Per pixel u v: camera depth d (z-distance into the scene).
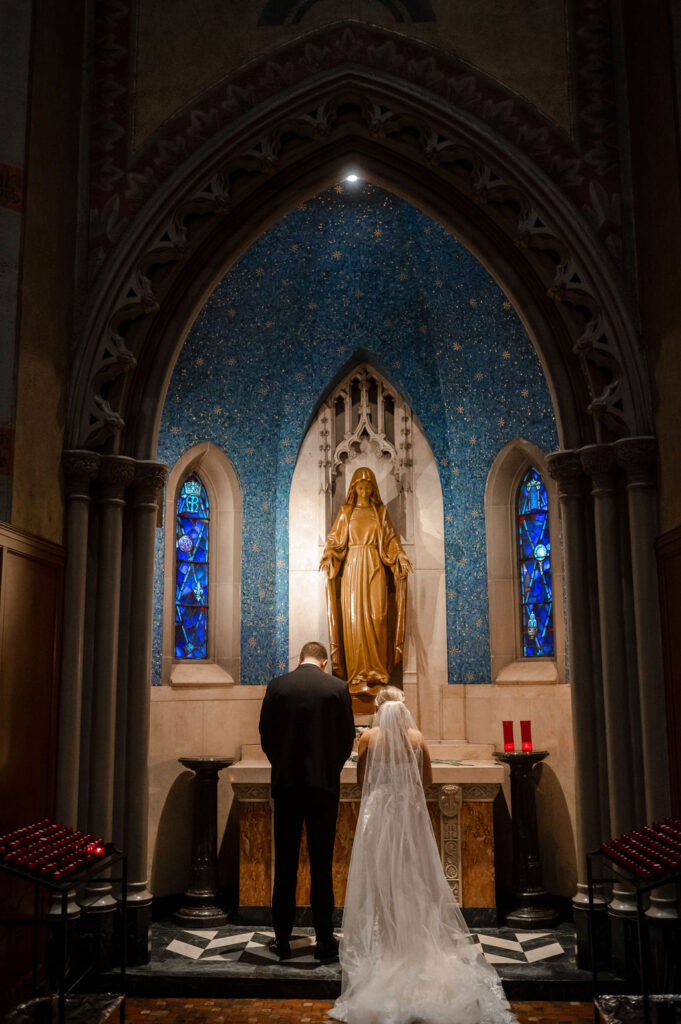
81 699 5.98
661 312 5.68
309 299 8.98
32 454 5.51
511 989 5.46
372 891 5.15
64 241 6.12
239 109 6.59
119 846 6.00
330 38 6.64
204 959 5.95
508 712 8.13
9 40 5.57
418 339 8.91
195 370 8.45
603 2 6.61
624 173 6.34
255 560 8.71
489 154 6.40
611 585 5.98
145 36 6.70
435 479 8.87
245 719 8.34
